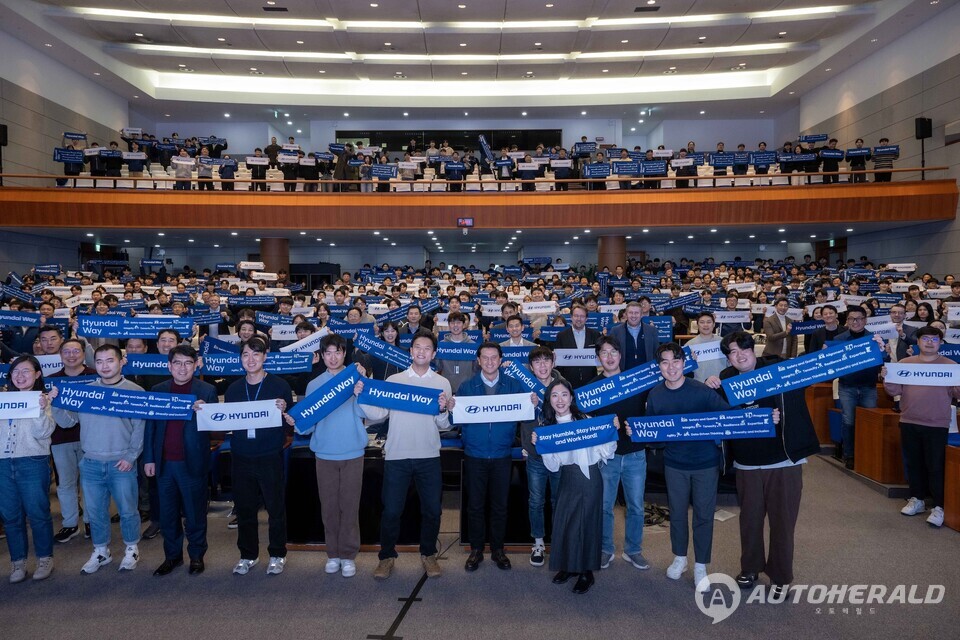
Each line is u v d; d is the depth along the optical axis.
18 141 19.42
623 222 19.19
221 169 19.38
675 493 4.52
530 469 4.96
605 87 25.80
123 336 5.88
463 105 25.61
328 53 22.55
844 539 5.34
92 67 21.70
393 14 19.59
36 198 18.12
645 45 21.67
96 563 4.77
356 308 8.75
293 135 29.91
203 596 4.38
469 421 4.62
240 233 20.33
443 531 5.75
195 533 4.75
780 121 27.59
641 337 6.57
